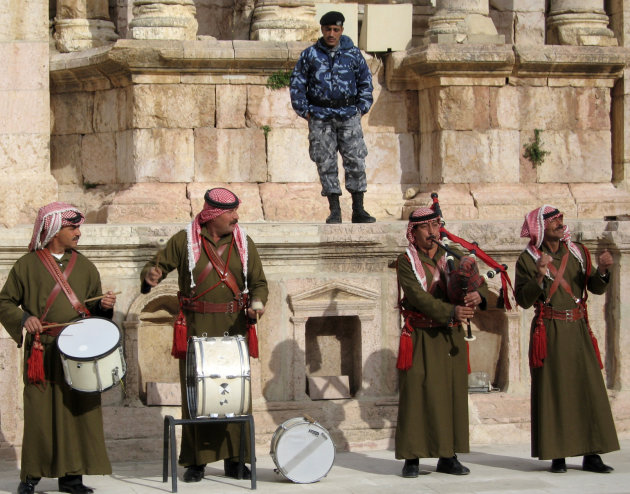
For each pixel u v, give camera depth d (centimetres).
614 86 1675
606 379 1278
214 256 998
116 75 1559
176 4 1560
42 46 1475
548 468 1063
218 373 937
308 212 1548
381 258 1223
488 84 1577
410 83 1623
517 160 1595
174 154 1534
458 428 1012
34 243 959
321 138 1284
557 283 1036
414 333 1012
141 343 1208
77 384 912
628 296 1263
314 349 1243
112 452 1145
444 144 1569
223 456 997
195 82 1537
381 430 1206
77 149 1648
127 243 1156
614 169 1688
